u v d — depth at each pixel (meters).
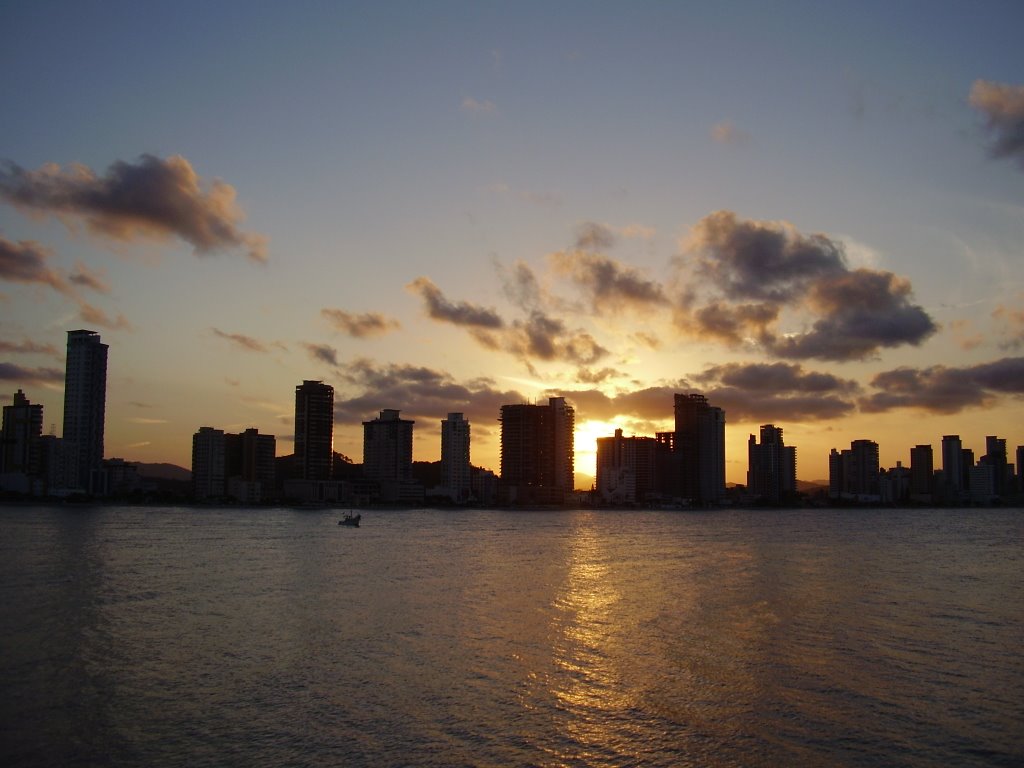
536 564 188.75
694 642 95.06
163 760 58.62
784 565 187.00
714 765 58.28
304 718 66.94
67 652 88.12
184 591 133.75
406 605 121.62
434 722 66.19
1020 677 79.44
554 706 70.31
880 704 70.81
